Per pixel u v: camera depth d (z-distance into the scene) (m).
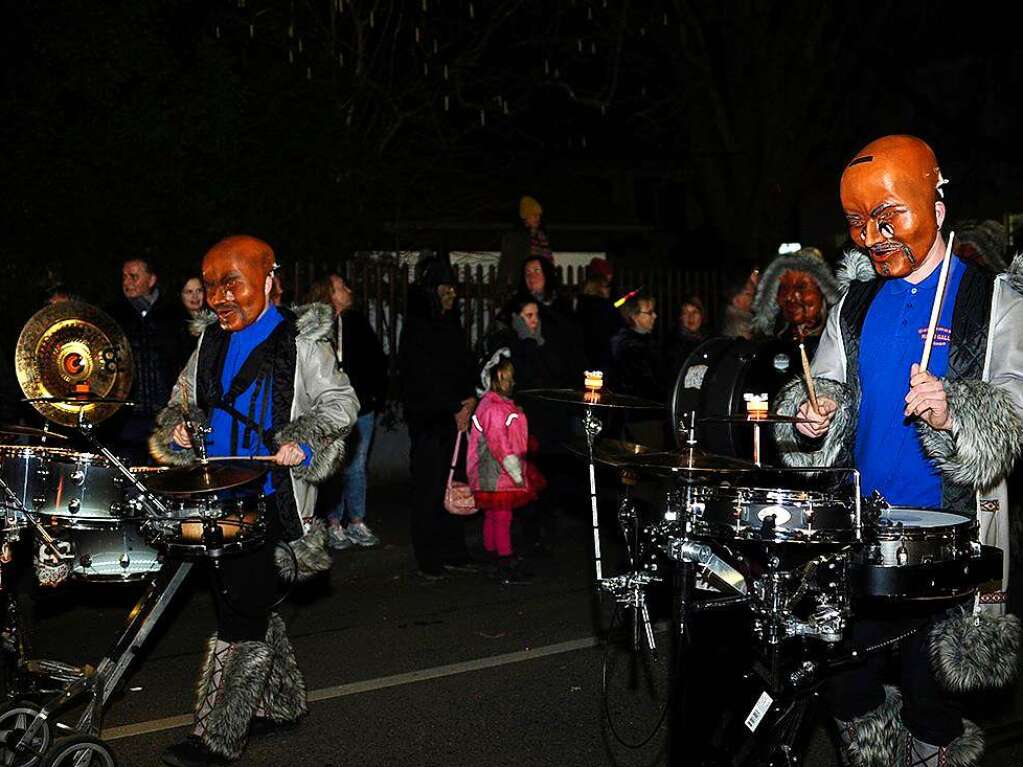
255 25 13.76
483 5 17.25
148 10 11.60
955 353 4.05
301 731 5.49
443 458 8.59
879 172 4.05
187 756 4.98
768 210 20.52
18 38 11.17
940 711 4.14
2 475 4.62
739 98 20.52
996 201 20.31
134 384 7.77
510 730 5.54
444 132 18.27
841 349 4.34
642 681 6.22
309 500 5.22
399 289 12.34
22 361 5.45
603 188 25.22
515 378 8.98
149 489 4.37
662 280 14.72
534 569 8.87
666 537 4.03
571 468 9.40
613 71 19.86
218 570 4.96
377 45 16.12
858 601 3.94
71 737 4.47
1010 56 20.31
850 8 20.48
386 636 7.11
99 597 7.76
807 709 4.21
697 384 7.15
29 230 10.81
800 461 4.38
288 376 5.15
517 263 12.85
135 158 11.48
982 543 4.10
